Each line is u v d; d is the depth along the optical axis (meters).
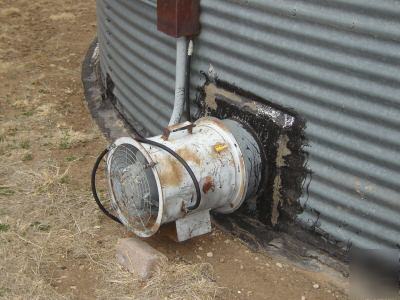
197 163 2.05
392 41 1.74
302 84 2.00
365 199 1.96
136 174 2.03
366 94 1.84
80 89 3.63
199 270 2.05
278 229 2.25
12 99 3.42
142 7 2.63
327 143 2.00
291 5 1.94
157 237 2.25
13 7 5.10
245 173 2.11
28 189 2.52
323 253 2.13
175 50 2.46
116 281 2.01
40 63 4.01
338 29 1.85
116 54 3.11
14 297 1.93
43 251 2.14
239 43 2.16
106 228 2.30
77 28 4.74
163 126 2.72
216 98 2.33
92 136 3.02
